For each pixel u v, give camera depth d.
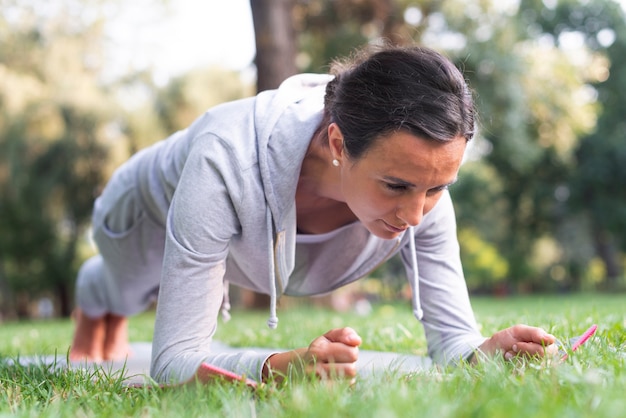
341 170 2.05
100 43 18.16
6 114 16.58
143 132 17.14
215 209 2.18
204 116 2.52
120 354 4.04
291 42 9.57
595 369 1.82
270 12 9.41
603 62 26.14
